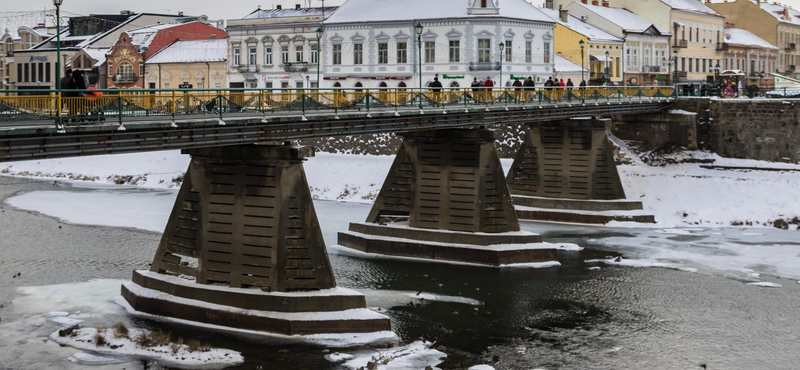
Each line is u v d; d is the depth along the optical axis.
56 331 30.28
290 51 93.81
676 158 70.44
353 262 42.66
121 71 96.25
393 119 39.69
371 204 63.38
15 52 107.75
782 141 67.50
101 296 35.03
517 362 28.19
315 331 30.50
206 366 27.20
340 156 75.31
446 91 43.44
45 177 79.69
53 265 40.59
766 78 105.75
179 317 32.09
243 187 32.12
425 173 44.41
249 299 31.34
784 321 33.50
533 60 88.62
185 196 33.69
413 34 86.62
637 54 102.62
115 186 73.06
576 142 57.25
